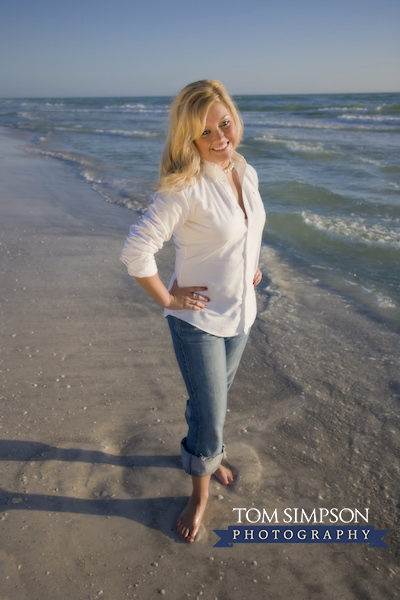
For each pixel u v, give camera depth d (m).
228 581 1.99
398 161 11.24
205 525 2.25
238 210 1.86
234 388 3.26
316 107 38.25
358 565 2.06
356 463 2.60
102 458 2.62
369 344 3.72
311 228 6.52
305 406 3.05
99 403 3.07
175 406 3.05
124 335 3.91
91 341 3.81
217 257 1.90
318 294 4.63
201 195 1.80
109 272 5.23
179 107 1.77
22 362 3.50
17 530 2.18
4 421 2.87
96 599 1.90
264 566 2.06
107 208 8.07
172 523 2.26
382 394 3.14
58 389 3.20
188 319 1.95
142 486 2.46
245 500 2.40
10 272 5.20
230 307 1.98
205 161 1.85
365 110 32.53
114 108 55.06
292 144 14.66
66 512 2.29
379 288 4.71
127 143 17.38
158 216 1.81
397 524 2.25
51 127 26.16
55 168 12.18
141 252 1.84
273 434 2.83
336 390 3.19
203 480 2.19
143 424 2.89
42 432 2.79
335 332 3.92
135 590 1.94
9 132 23.67
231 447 2.73
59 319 4.16
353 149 13.52
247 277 1.98
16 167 12.20
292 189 8.63
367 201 7.71
